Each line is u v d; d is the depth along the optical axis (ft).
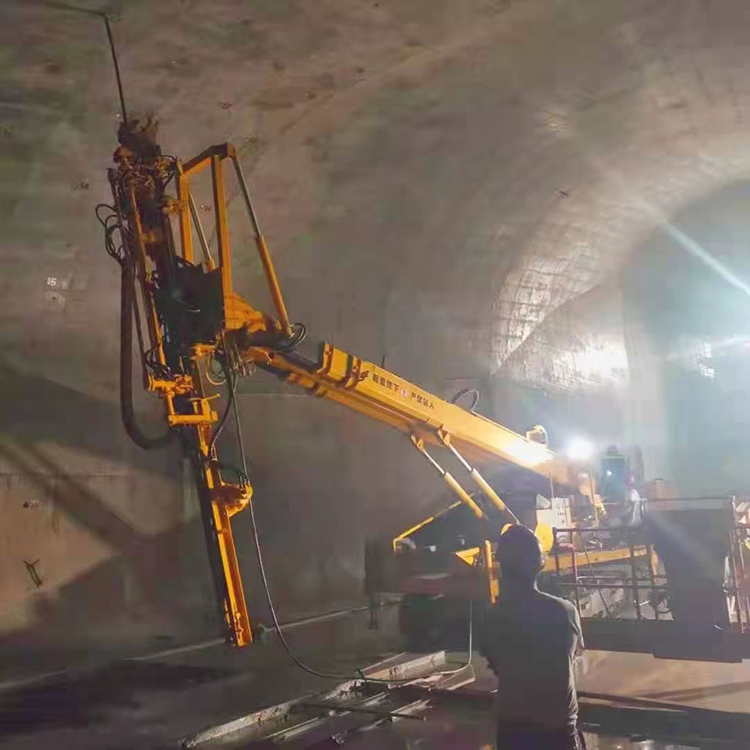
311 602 40.40
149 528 35.88
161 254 21.04
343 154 33.71
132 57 24.00
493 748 21.15
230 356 20.51
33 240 30.22
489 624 14.06
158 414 37.22
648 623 25.41
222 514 19.85
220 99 27.43
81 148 27.63
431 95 31.07
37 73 23.70
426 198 40.09
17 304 31.83
